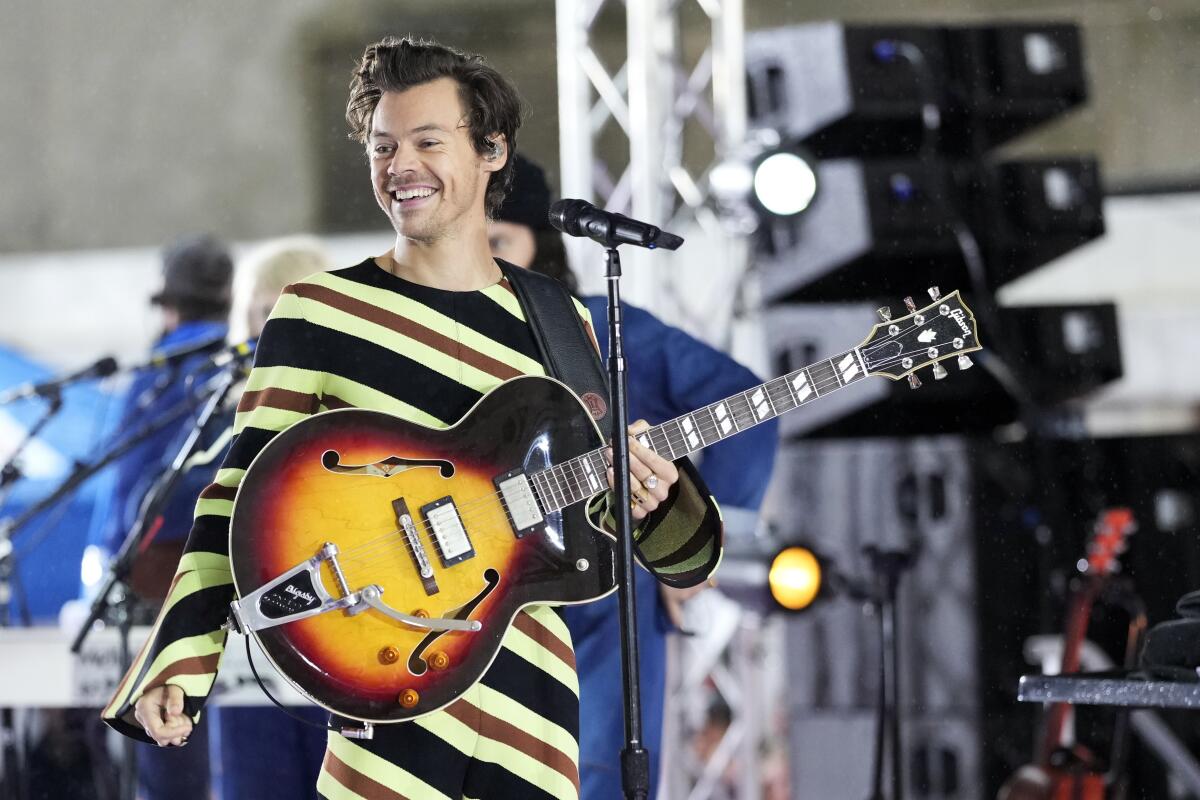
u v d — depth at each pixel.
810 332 8.73
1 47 17.78
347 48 16.94
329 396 4.29
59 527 11.20
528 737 4.21
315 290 4.30
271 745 6.45
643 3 9.35
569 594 4.27
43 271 17.72
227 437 6.73
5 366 13.45
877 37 8.50
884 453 8.49
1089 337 8.71
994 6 11.66
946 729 8.23
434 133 4.28
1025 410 8.68
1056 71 8.60
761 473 6.34
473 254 4.41
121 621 6.66
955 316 4.58
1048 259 8.68
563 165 9.47
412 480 4.18
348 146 11.92
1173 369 13.14
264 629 4.04
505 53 13.91
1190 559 8.07
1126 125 11.61
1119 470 8.22
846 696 8.43
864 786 8.34
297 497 4.10
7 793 8.02
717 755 9.02
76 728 8.24
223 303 8.48
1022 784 7.38
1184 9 11.34
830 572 7.28
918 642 8.32
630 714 4.27
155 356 7.54
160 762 7.44
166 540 6.68
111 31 17.64
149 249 17.75
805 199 8.32
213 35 17.33
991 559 8.27
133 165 17.75
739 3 9.23
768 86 8.86
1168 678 4.98
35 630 6.93
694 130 13.83
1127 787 7.86
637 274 9.19
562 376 4.41
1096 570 7.77
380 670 4.08
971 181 8.60
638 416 6.22
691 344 6.28
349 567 4.10
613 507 4.51
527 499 4.25
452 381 4.30
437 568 4.16
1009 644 8.20
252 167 17.33
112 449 7.80
